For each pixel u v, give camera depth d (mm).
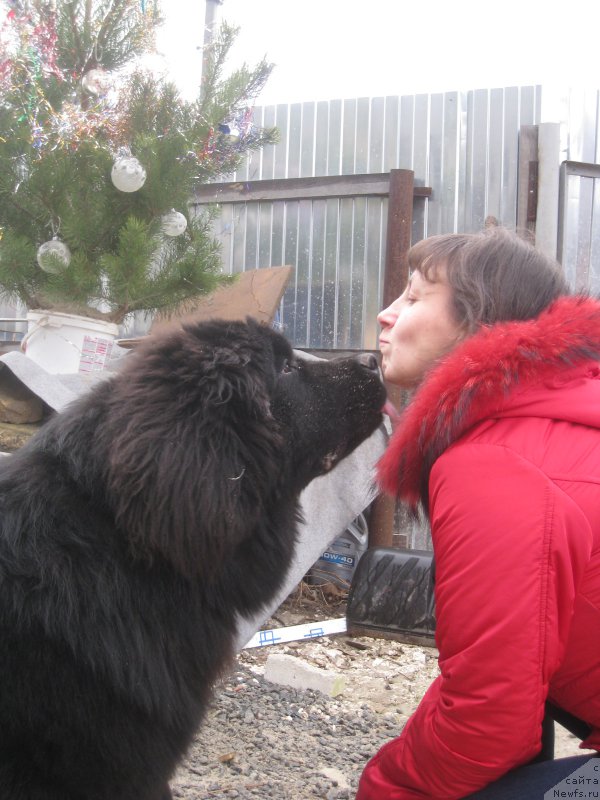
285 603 4820
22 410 4066
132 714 1832
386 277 5668
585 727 1848
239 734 2996
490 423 1587
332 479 4020
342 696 3496
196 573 1867
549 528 1413
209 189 6344
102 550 1856
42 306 4367
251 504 1950
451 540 1515
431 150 5973
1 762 1729
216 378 1899
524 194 5758
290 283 6227
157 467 1781
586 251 5871
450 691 1520
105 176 4230
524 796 1652
